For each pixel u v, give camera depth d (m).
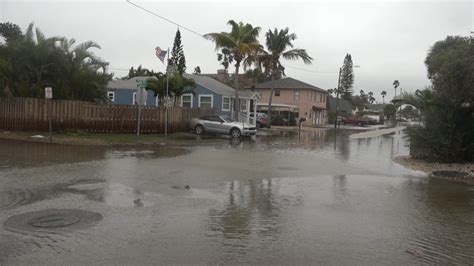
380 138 33.56
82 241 6.04
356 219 7.83
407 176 13.65
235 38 35.22
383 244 6.45
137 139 22.16
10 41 25.08
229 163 14.78
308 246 6.21
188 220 7.32
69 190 9.20
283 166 14.63
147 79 29.38
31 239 6.05
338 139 30.89
